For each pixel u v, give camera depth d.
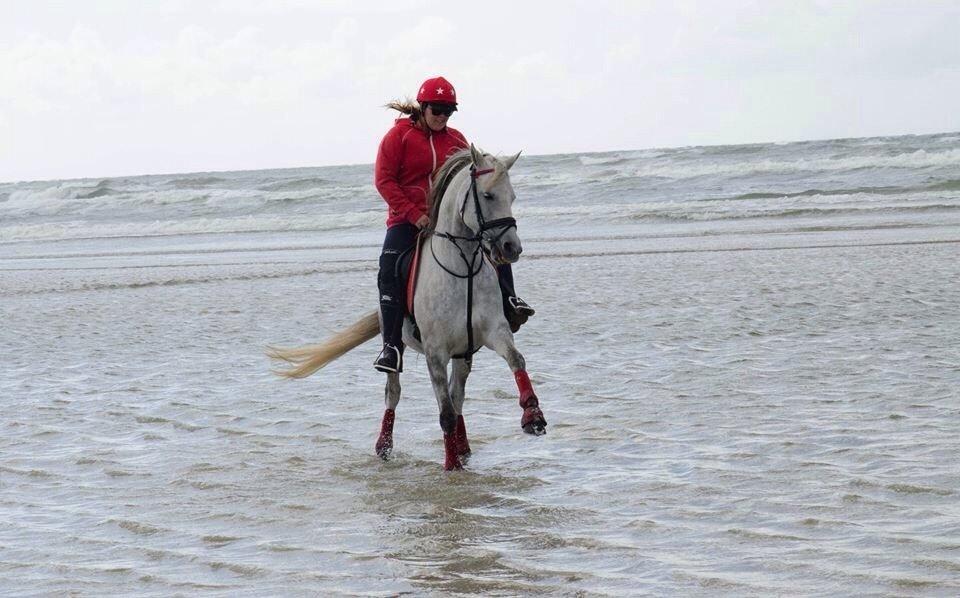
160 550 5.61
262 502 6.56
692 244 24.67
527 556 5.24
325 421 8.91
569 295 16.55
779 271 18.31
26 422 9.23
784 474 6.38
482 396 9.55
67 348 13.74
